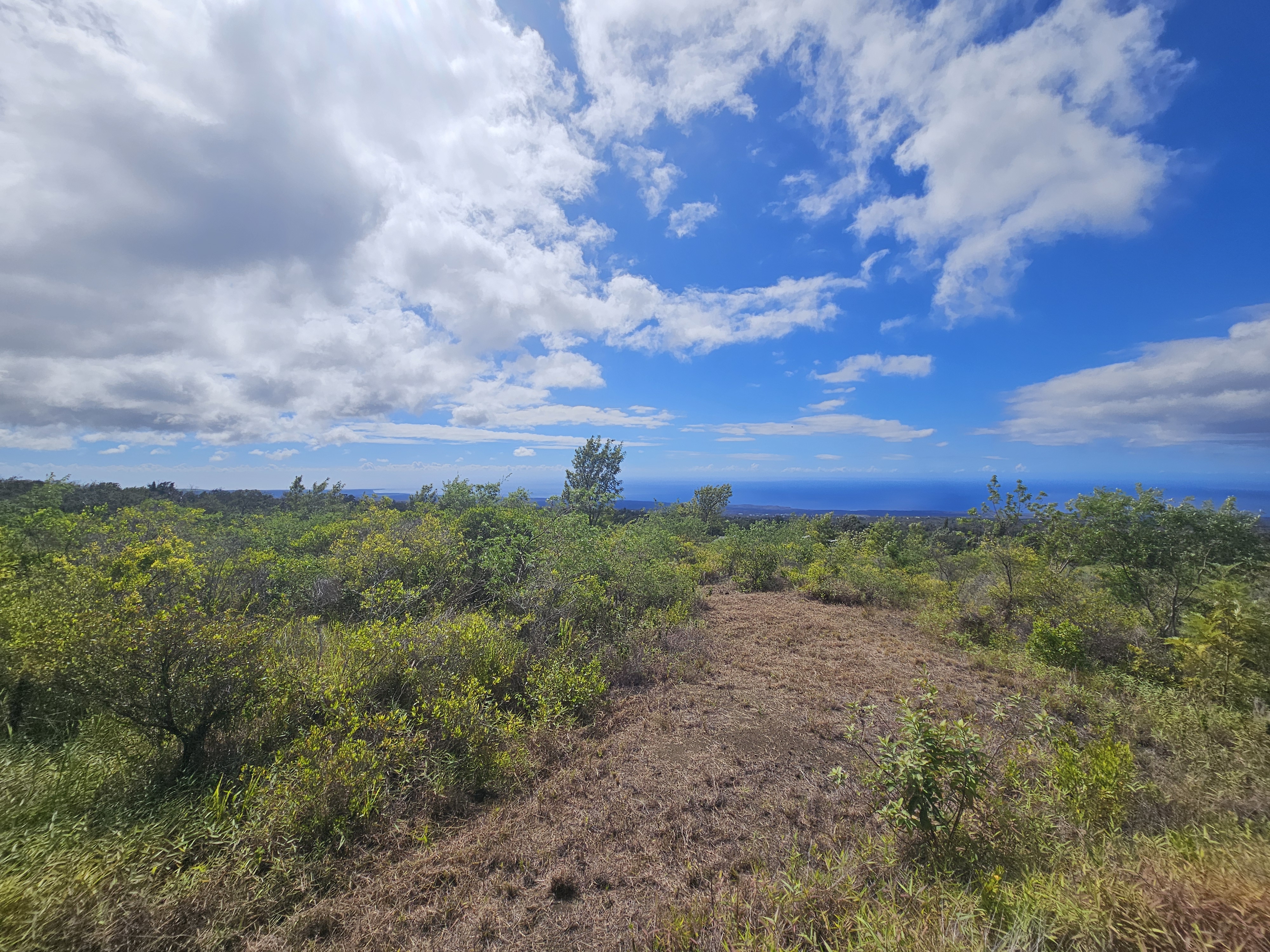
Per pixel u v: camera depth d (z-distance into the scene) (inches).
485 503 502.3
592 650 280.7
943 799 123.9
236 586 285.0
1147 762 181.5
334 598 313.0
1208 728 191.8
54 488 473.1
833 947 98.7
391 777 153.9
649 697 237.6
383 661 198.4
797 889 109.9
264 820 126.6
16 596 183.3
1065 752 145.3
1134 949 87.2
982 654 311.7
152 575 191.5
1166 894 94.0
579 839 138.3
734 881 124.5
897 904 108.3
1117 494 359.9
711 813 151.3
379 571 318.7
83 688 138.0
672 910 111.7
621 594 375.9
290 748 149.5
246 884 109.5
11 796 119.6
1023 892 105.4
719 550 630.5
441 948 103.8
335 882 118.0
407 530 366.6
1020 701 175.6
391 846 130.8
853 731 169.0
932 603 433.7
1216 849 112.0
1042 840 126.1
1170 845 114.8
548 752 181.6
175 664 148.3
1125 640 303.6
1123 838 124.0
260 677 165.5
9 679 156.8
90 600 157.5
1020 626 354.9
